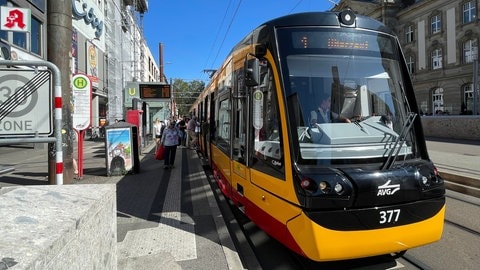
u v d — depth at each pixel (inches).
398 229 161.8
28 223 84.5
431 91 1829.5
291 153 169.6
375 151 177.2
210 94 443.2
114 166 432.5
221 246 201.2
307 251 157.2
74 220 87.0
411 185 165.3
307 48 189.3
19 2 733.3
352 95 188.4
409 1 2032.5
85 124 404.8
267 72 195.2
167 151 488.4
